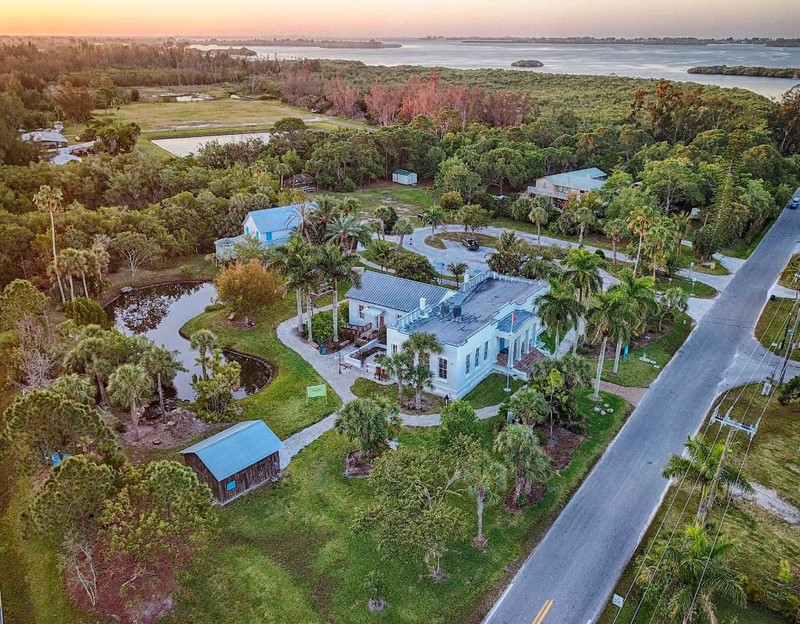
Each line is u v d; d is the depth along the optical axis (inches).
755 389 2091.5
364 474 1636.3
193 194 4047.7
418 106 7086.6
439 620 1195.9
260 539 1412.4
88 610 1209.4
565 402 1787.6
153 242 3307.1
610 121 6427.2
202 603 1232.2
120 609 1210.0
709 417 1930.4
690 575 1088.8
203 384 1892.2
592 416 1931.6
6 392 2026.3
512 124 6771.7
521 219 4288.9
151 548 1120.2
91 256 2728.8
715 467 1316.4
